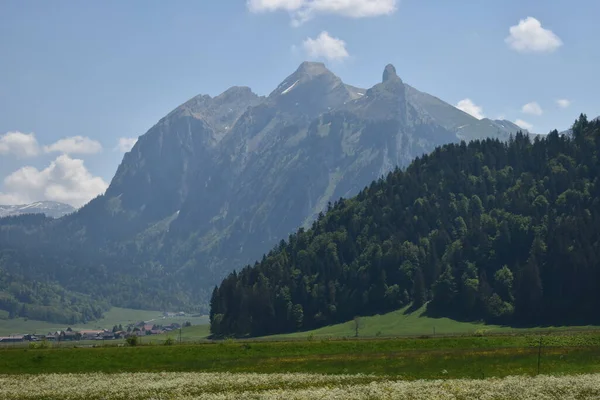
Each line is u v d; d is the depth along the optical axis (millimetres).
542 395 64688
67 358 104250
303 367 95562
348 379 81625
